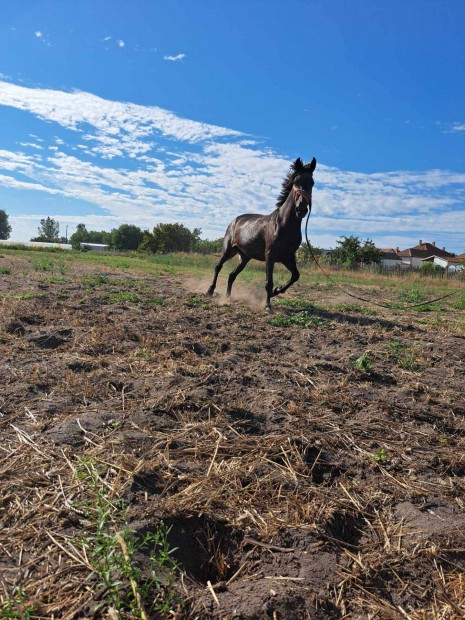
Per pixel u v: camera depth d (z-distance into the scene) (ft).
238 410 12.71
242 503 8.87
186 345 18.79
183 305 30.53
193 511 8.42
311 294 49.24
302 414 13.00
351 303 41.88
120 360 16.31
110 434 10.80
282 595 6.75
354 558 7.78
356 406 14.02
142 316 24.93
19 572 6.70
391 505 9.41
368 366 17.51
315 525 8.37
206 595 6.74
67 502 8.17
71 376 14.03
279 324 25.67
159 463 9.70
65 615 6.06
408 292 59.82
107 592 6.21
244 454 10.64
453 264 230.48
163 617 6.17
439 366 19.60
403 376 17.46
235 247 34.78
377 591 7.20
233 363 17.21
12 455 9.62
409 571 7.61
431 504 9.47
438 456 11.34
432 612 6.89
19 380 13.61
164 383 14.16
